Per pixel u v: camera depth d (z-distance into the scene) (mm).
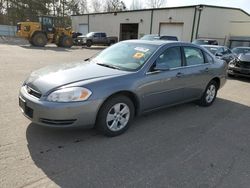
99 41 28594
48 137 3771
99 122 3760
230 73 10656
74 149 3484
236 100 6859
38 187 2646
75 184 2742
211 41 18766
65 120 3404
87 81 3598
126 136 4023
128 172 3035
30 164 3045
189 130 4457
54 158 3217
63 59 14141
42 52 18047
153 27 30828
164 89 4566
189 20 26781
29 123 4211
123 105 3980
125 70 4172
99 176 2916
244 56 10391
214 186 2867
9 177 2768
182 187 2816
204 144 3930
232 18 28516
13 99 5504
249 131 4594
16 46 22828
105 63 4508
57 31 24625
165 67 4328
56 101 3361
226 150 3773
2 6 47000
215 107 6043
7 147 3396
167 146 3777
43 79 3695
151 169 3129
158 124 4633
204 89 5750
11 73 8578
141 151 3568
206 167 3256
